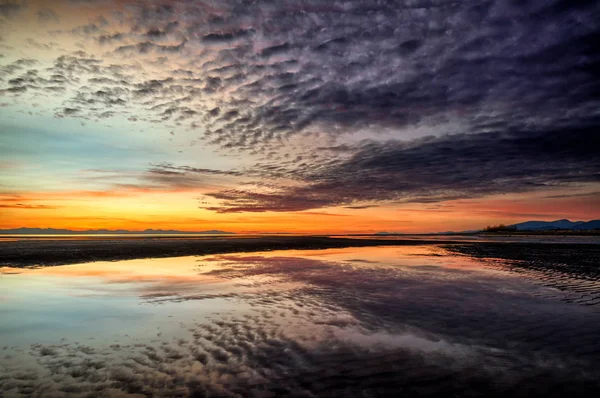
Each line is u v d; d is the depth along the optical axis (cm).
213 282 1162
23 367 482
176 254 2170
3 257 1700
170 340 597
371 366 492
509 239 4919
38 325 677
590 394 411
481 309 811
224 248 2692
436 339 608
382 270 1488
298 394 412
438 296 952
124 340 596
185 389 423
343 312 784
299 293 991
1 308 802
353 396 407
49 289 1023
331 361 510
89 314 756
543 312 783
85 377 453
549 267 1569
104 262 1708
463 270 1481
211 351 548
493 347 569
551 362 505
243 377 457
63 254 1873
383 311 794
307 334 633
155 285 1100
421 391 419
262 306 839
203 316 747
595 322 707
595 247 2856
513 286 1101
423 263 1761
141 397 403
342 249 2828
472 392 416
